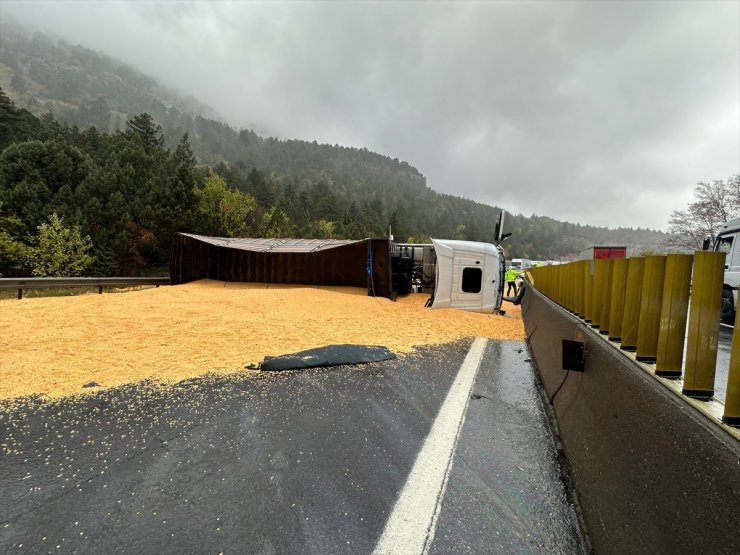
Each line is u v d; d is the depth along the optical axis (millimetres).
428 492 2418
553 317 5473
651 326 2123
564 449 2916
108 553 1855
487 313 11414
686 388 1582
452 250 11336
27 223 29641
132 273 34750
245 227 49781
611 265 3027
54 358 5035
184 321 7816
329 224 81500
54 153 36375
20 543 1908
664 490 1401
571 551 1922
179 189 37531
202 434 3152
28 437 3029
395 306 11359
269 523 2094
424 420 3580
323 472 2625
